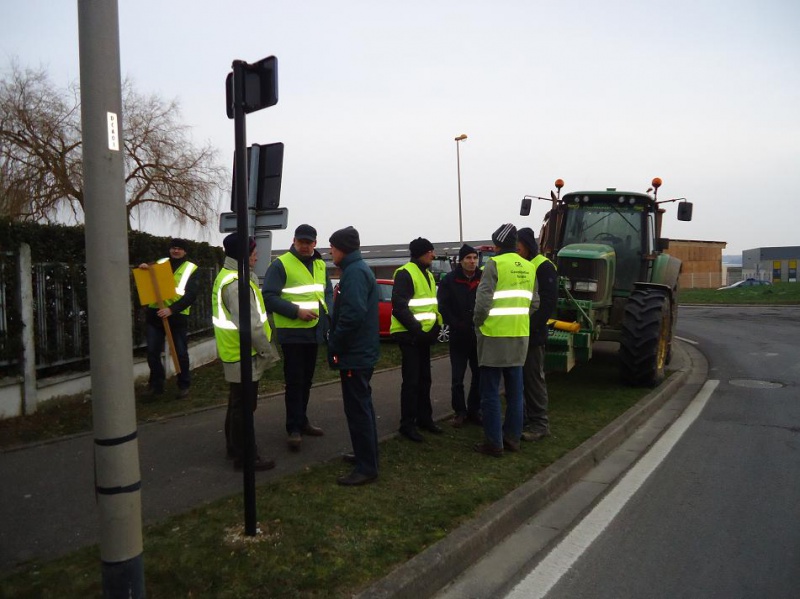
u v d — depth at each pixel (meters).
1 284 6.13
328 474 4.87
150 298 7.02
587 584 3.62
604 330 9.52
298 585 3.21
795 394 8.98
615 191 10.07
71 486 4.55
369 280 4.66
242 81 3.62
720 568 3.81
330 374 9.28
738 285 53.62
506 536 4.25
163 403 7.21
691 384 9.90
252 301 4.82
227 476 4.80
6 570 3.30
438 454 5.53
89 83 2.57
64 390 6.88
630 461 5.95
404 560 3.52
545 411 6.26
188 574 3.27
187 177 25.66
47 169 21.83
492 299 5.42
